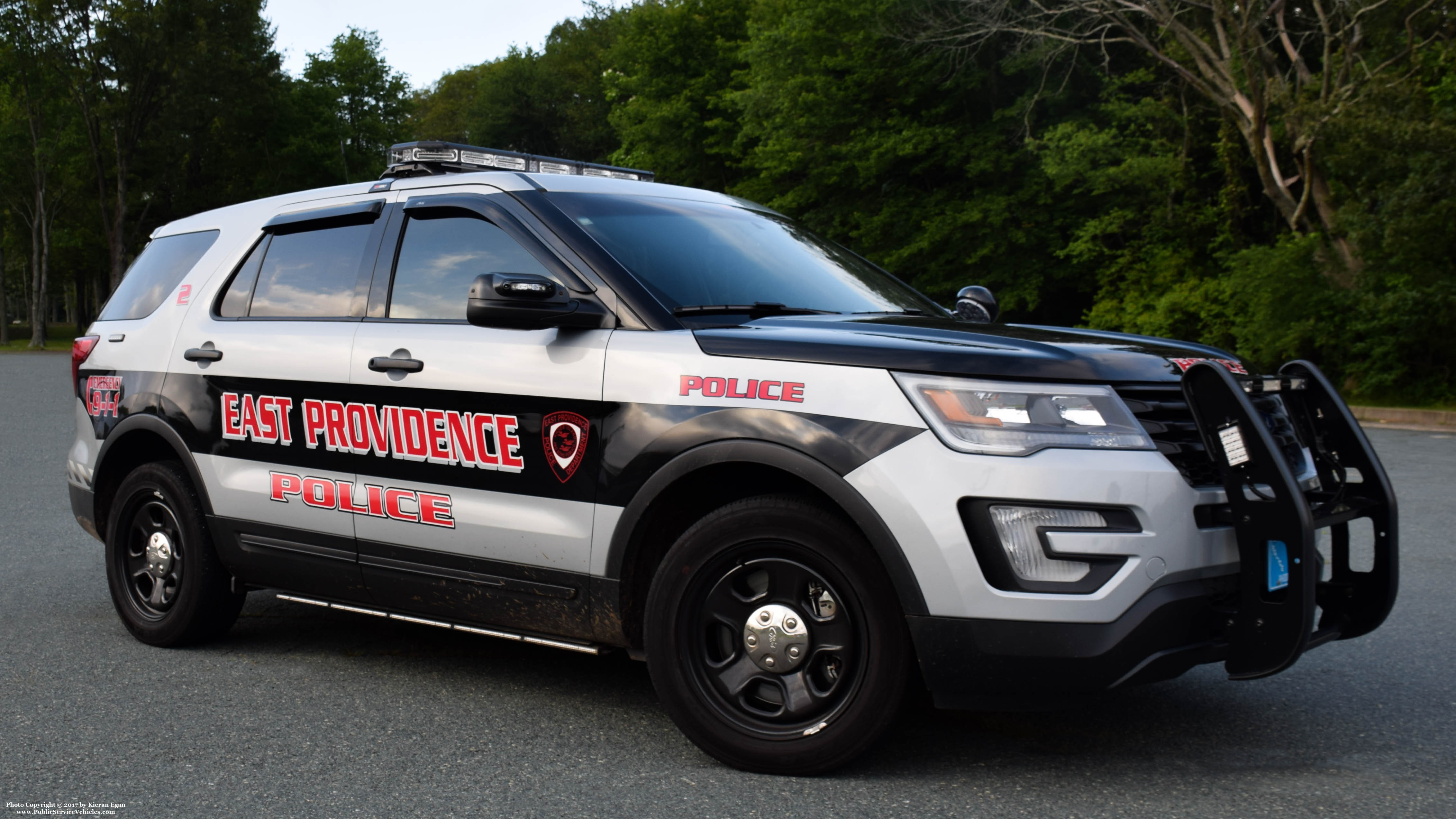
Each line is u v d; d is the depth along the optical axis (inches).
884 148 1015.6
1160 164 905.5
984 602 110.8
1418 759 127.5
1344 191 749.3
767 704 123.8
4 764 127.3
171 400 177.6
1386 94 682.8
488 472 141.0
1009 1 901.8
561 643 139.7
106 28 1670.8
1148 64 978.1
